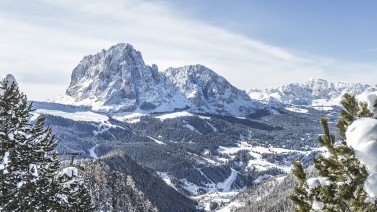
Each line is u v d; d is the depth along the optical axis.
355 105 7.00
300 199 7.32
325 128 7.07
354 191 6.66
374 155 4.94
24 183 14.30
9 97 14.48
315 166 7.12
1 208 13.80
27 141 14.71
